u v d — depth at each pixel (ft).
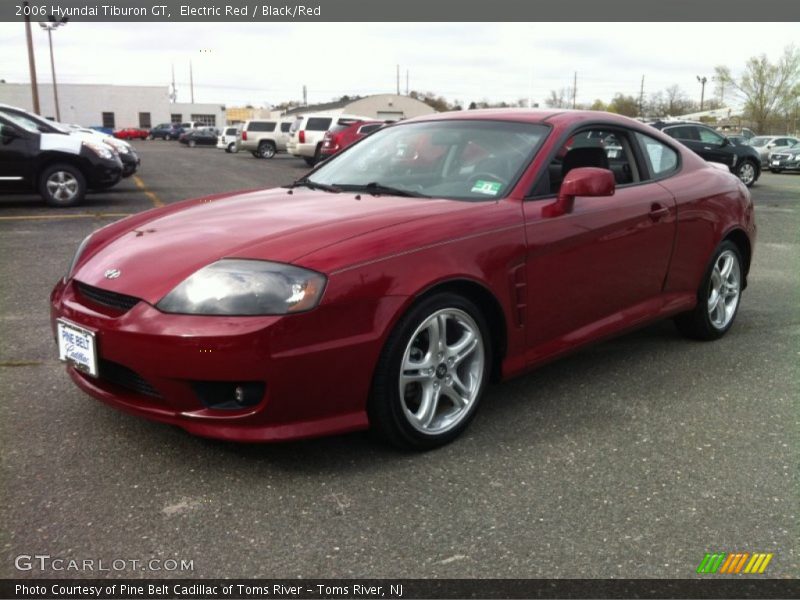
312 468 8.91
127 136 215.72
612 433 10.13
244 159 95.50
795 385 12.17
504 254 9.86
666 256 12.84
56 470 8.71
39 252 22.47
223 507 8.01
